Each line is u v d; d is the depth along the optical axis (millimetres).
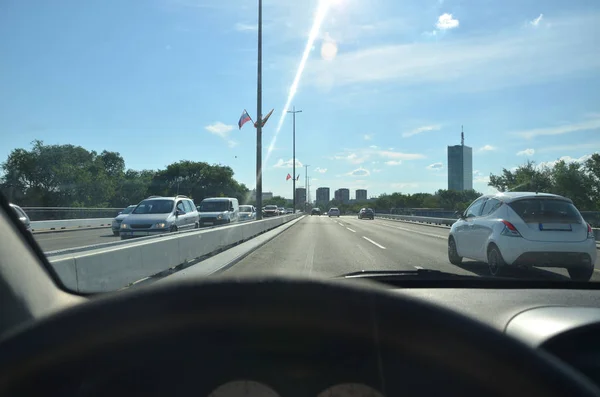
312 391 1143
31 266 2643
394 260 13789
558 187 39656
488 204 11164
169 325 1106
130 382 1137
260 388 1137
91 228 31875
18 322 2324
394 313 1118
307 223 44156
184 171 63156
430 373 1142
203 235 13805
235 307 1097
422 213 53125
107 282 7297
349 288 1165
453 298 4188
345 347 1139
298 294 1115
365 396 1137
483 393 1132
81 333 1081
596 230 21203
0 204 2641
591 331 2691
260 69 29672
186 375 1140
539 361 1105
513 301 4047
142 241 9578
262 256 14938
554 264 9602
